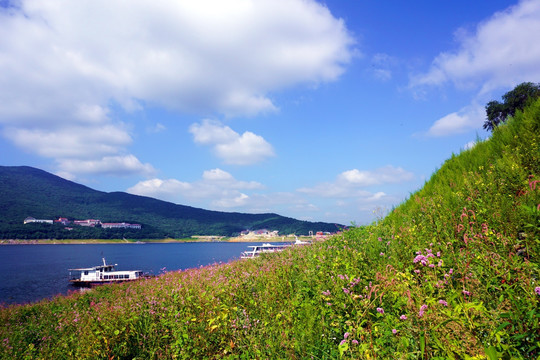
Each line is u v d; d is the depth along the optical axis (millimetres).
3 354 7711
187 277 11273
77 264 133250
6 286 77750
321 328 4270
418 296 3814
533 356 2602
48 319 10469
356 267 5695
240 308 6160
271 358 4266
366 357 3312
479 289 3662
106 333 6090
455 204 7445
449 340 2988
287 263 8516
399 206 11055
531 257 4102
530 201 5246
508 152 8312
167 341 5914
